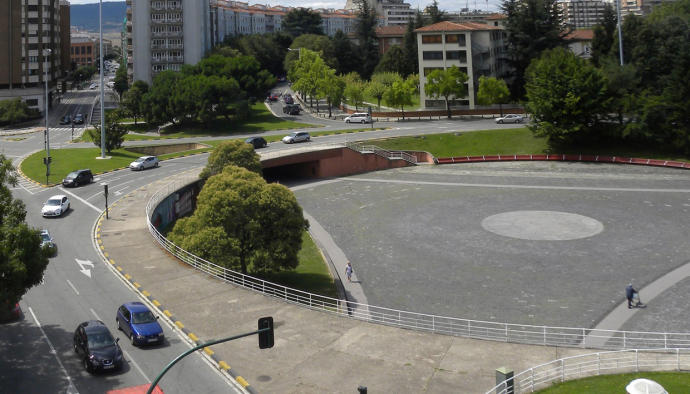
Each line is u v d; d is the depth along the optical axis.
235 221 46.53
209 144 105.12
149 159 86.00
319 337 31.05
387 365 27.88
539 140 106.94
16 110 136.50
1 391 26.70
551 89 101.56
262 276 50.06
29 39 158.00
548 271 50.78
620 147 102.25
